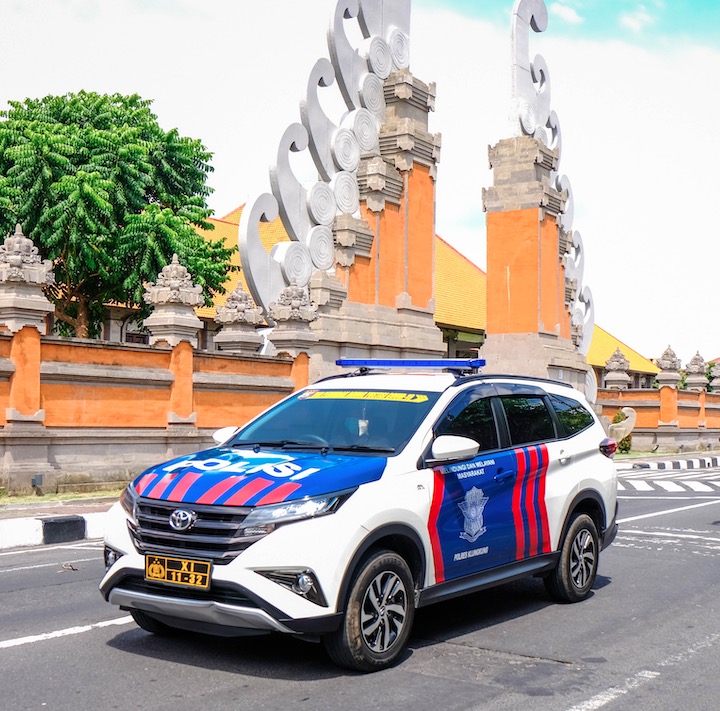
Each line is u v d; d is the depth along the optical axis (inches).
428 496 228.8
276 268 800.9
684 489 735.7
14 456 550.9
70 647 231.1
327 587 198.5
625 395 1445.6
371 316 879.1
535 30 1190.9
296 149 825.5
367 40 906.7
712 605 292.5
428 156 955.3
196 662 217.3
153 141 1094.4
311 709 184.9
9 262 556.1
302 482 206.4
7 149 982.4
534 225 1117.7
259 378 724.0
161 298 665.6
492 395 273.3
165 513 207.0
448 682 205.2
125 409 623.8
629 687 204.2
